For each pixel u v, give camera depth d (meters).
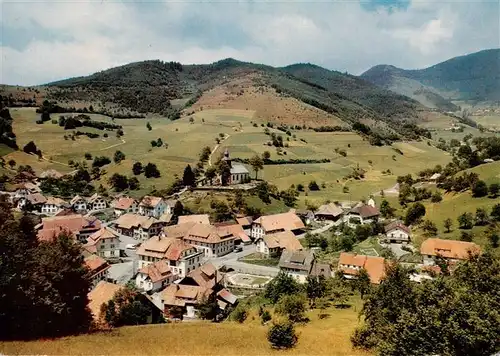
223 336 60.94
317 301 86.88
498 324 37.50
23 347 49.59
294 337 56.97
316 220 191.88
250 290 114.88
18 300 55.06
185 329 64.75
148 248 133.62
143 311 80.81
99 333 60.09
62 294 62.53
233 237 157.88
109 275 128.25
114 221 190.25
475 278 45.34
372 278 106.44
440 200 167.00
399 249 136.12
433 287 46.22
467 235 127.88
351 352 52.53
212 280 108.44
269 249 149.38
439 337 38.81
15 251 56.44
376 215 173.62
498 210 133.50
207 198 196.88
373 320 52.91
